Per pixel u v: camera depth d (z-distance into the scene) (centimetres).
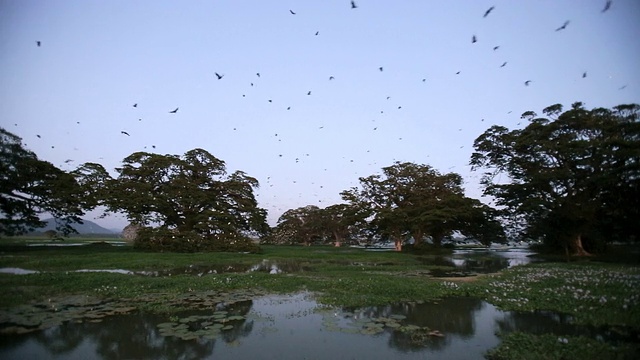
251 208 4403
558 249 3734
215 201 4222
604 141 2891
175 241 3397
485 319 1037
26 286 1395
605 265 2342
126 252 3161
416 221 4178
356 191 4922
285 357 745
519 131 3506
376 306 1193
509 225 4075
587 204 3036
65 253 2992
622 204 2728
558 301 1184
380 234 5031
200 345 811
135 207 3588
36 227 3506
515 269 2156
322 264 2672
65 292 1322
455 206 4184
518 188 3319
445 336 881
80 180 3728
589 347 738
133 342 827
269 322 991
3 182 3148
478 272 2245
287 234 7312
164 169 4106
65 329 915
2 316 999
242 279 1630
